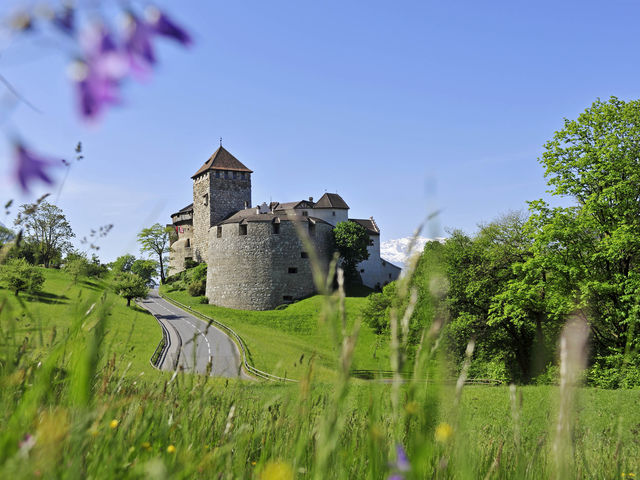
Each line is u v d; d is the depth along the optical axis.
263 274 67.38
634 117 23.75
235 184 84.75
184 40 0.53
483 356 27.47
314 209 86.75
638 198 23.06
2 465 0.97
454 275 30.41
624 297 20.11
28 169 0.54
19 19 0.47
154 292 81.00
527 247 30.06
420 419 1.04
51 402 1.38
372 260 86.50
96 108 0.48
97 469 1.27
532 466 1.47
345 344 1.10
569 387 1.05
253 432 1.92
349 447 1.50
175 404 1.96
